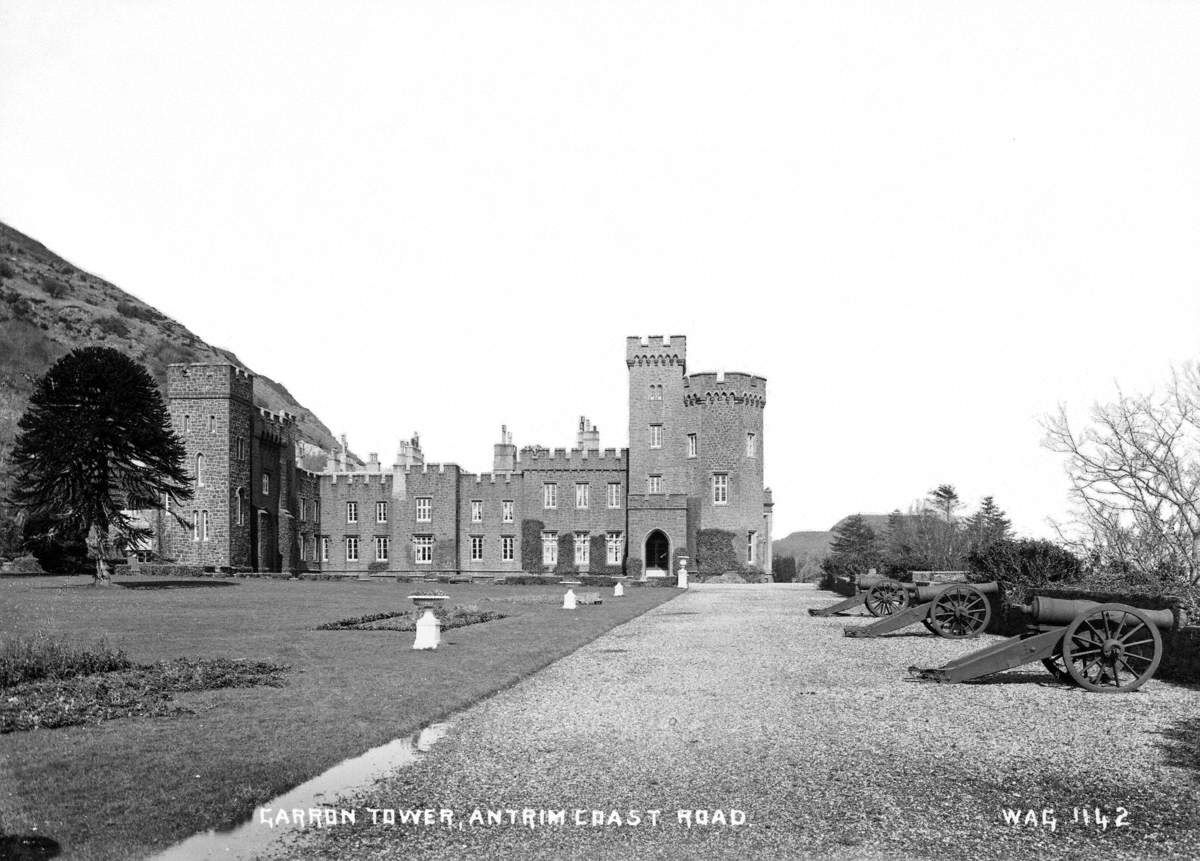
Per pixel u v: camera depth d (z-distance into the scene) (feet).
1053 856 24.31
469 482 250.78
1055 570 84.79
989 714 41.75
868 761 33.37
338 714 40.86
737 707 43.62
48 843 25.26
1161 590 68.74
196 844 25.35
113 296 462.60
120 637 69.97
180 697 44.86
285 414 231.71
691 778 31.27
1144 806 28.22
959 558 230.89
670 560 227.20
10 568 183.21
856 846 25.04
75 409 143.43
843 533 307.17
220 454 197.16
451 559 247.70
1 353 322.75
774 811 27.86
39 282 421.59
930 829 26.30
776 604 124.26
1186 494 85.97
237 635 72.43
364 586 155.53
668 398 237.25
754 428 235.61
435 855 24.62
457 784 30.68
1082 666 53.72
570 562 240.94
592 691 48.32
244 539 203.82
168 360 406.41
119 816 27.30
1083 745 35.68
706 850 24.84
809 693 47.55
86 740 35.88
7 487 188.65
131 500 149.79
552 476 243.81
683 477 234.79
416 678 51.13
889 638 75.72
